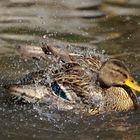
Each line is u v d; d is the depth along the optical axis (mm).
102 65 15781
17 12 21406
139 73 16828
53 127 14203
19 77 16469
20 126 14141
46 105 15180
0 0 22453
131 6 22078
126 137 13641
